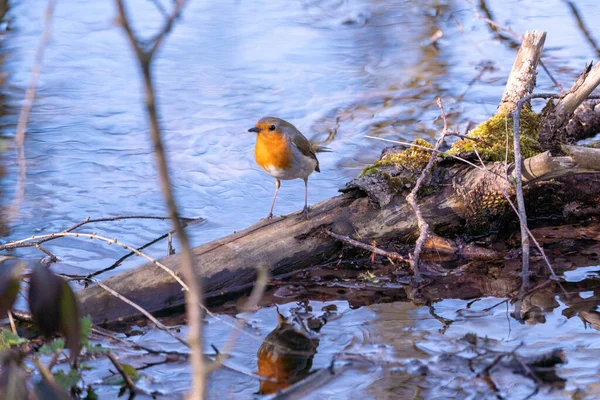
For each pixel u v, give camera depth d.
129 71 17.06
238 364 7.52
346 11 19.91
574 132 12.70
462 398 6.69
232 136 14.37
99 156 13.61
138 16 19.45
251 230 9.98
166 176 3.29
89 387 7.14
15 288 5.58
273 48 18.02
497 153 10.80
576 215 10.95
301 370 7.35
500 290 9.11
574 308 8.49
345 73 16.75
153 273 9.08
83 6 20.23
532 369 7.12
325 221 10.12
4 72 16.58
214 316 8.70
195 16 19.77
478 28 18.58
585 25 18.11
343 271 9.89
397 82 16.27
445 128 10.66
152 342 8.09
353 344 7.86
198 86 16.27
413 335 8.00
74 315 5.77
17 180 12.62
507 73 16.52
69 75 16.72
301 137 10.50
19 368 5.61
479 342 7.72
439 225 10.38
